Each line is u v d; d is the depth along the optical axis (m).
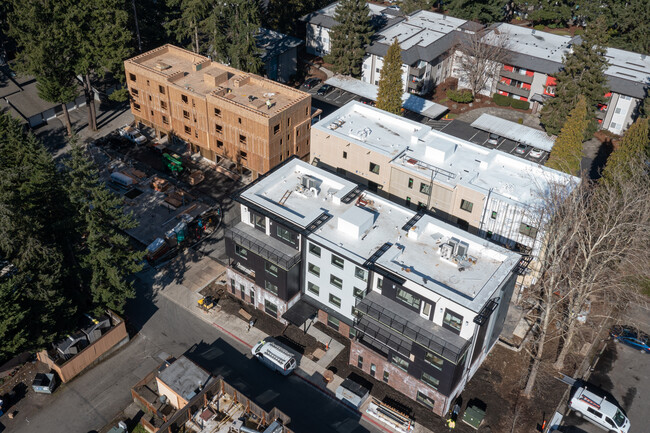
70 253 54.88
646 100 85.69
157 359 55.66
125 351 56.47
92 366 54.84
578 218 49.47
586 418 51.72
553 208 53.34
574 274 54.12
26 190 53.31
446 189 62.47
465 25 109.94
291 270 55.31
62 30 78.75
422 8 129.38
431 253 52.25
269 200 57.94
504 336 59.22
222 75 81.88
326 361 55.66
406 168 64.25
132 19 94.38
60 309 52.16
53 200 55.16
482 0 122.94
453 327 48.34
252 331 58.66
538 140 88.06
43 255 50.81
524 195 60.31
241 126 75.06
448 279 49.41
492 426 50.22
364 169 68.62
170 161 79.44
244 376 53.97
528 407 52.03
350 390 51.41
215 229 71.88
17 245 50.03
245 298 61.66
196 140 82.31
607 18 119.38
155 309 60.94
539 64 97.50
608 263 55.97
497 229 61.25
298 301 58.47
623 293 57.81
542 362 56.56
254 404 46.78
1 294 46.56
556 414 51.16
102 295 54.12
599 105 94.31
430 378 49.81
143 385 52.22
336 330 59.03
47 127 88.88
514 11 141.88
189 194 77.06
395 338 49.44
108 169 80.69
